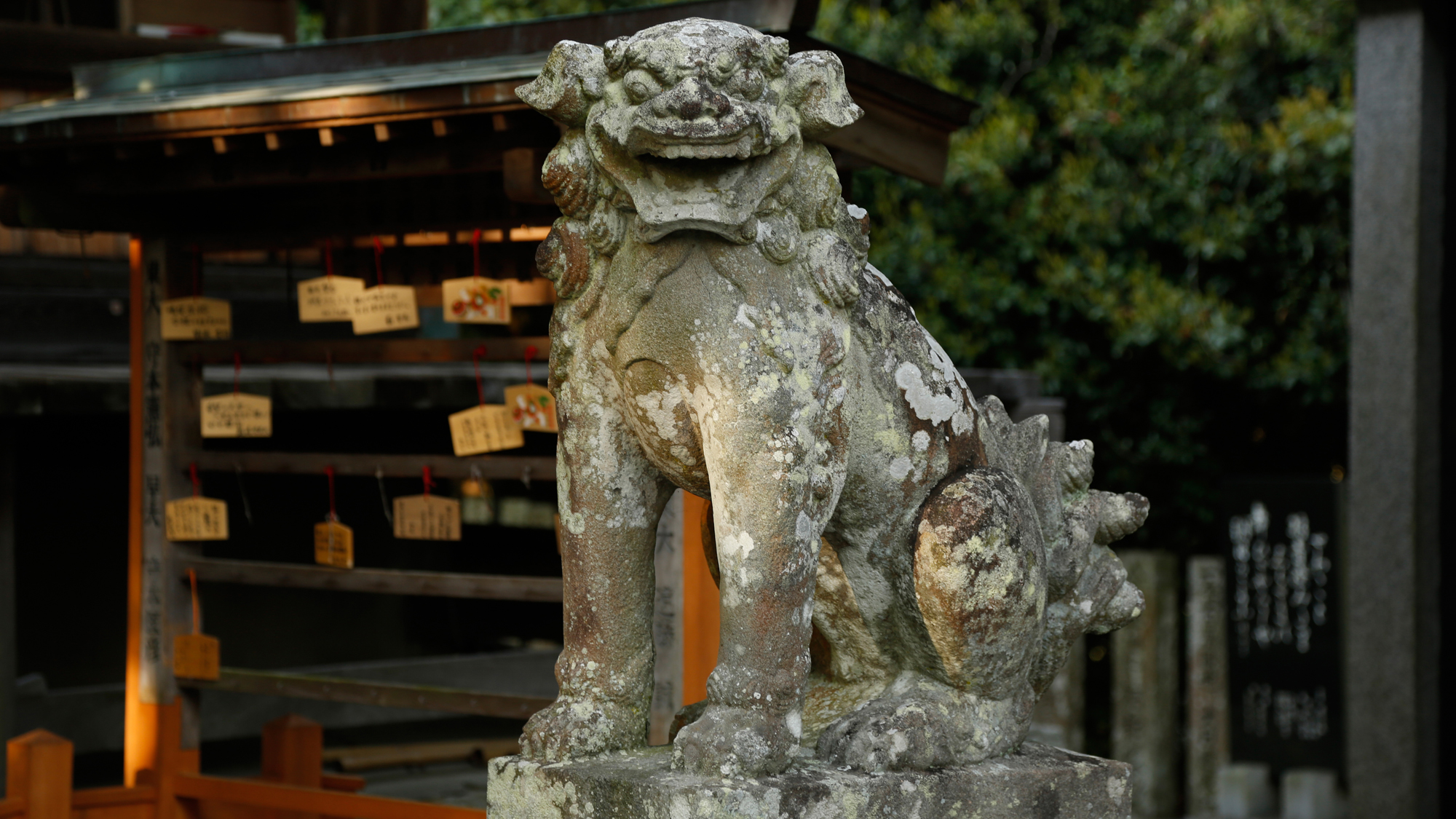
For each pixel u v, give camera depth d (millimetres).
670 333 1783
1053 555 2221
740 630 1789
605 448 1916
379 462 3457
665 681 3084
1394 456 5184
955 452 2045
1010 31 8188
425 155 3041
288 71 3654
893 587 2041
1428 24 5156
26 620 4863
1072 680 7074
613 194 1808
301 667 5238
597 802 1788
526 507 5316
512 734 5453
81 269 5629
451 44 3416
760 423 1767
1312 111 7426
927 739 1930
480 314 3320
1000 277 8195
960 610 1935
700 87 1635
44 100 4074
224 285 5699
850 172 3443
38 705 4504
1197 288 8391
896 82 3209
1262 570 6930
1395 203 5199
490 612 5730
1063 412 8875
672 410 1836
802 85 1764
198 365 3881
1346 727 6652
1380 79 5238
